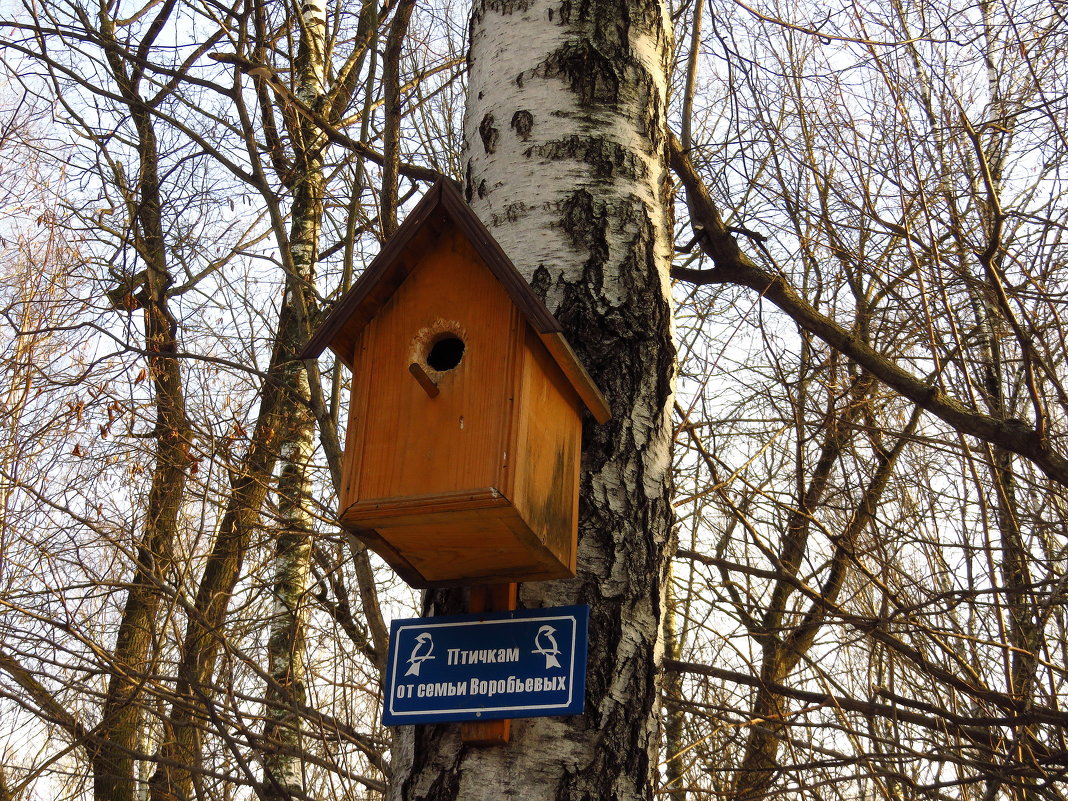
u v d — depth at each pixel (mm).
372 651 5535
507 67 3244
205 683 5273
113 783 5605
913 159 4859
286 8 7254
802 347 6004
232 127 6043
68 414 5809
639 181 3094
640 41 3305
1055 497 5406
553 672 2453
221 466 5578
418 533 2551
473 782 2391
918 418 6078
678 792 5355
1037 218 5008
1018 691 5102
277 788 4559
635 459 2771
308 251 7148
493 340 2660
